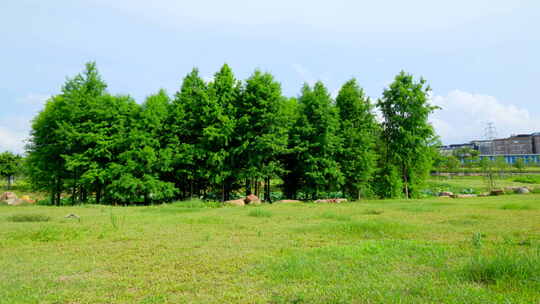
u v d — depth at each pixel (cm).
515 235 945
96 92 3038
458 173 7744
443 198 3112
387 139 3600
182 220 1382
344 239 927
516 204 1880
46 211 1880
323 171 3005
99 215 1628
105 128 2830
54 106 2945
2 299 484
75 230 1064
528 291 454
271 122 2894
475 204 2083
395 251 734
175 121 2981
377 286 495
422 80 3491
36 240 930
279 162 3206
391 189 3416
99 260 715
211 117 2880
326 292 477
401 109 3472
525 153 13825
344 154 3172
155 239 950
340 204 2364
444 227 1111
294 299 457
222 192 3175
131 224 1272
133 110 2947
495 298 432
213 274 604
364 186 3250
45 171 2820
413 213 1608
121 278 584
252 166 2856
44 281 571
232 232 1067
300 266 621
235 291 506
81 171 2858
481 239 847
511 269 526
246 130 2905
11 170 5594
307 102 3206
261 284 539
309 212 1742
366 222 1120
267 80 3020
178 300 473
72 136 2723
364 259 676
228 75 3108
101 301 480
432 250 735
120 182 2673
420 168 3638
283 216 1550
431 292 460
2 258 738
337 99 3475
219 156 2761
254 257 719
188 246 845
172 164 2938
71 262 698
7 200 2828
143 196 2939
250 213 1619
